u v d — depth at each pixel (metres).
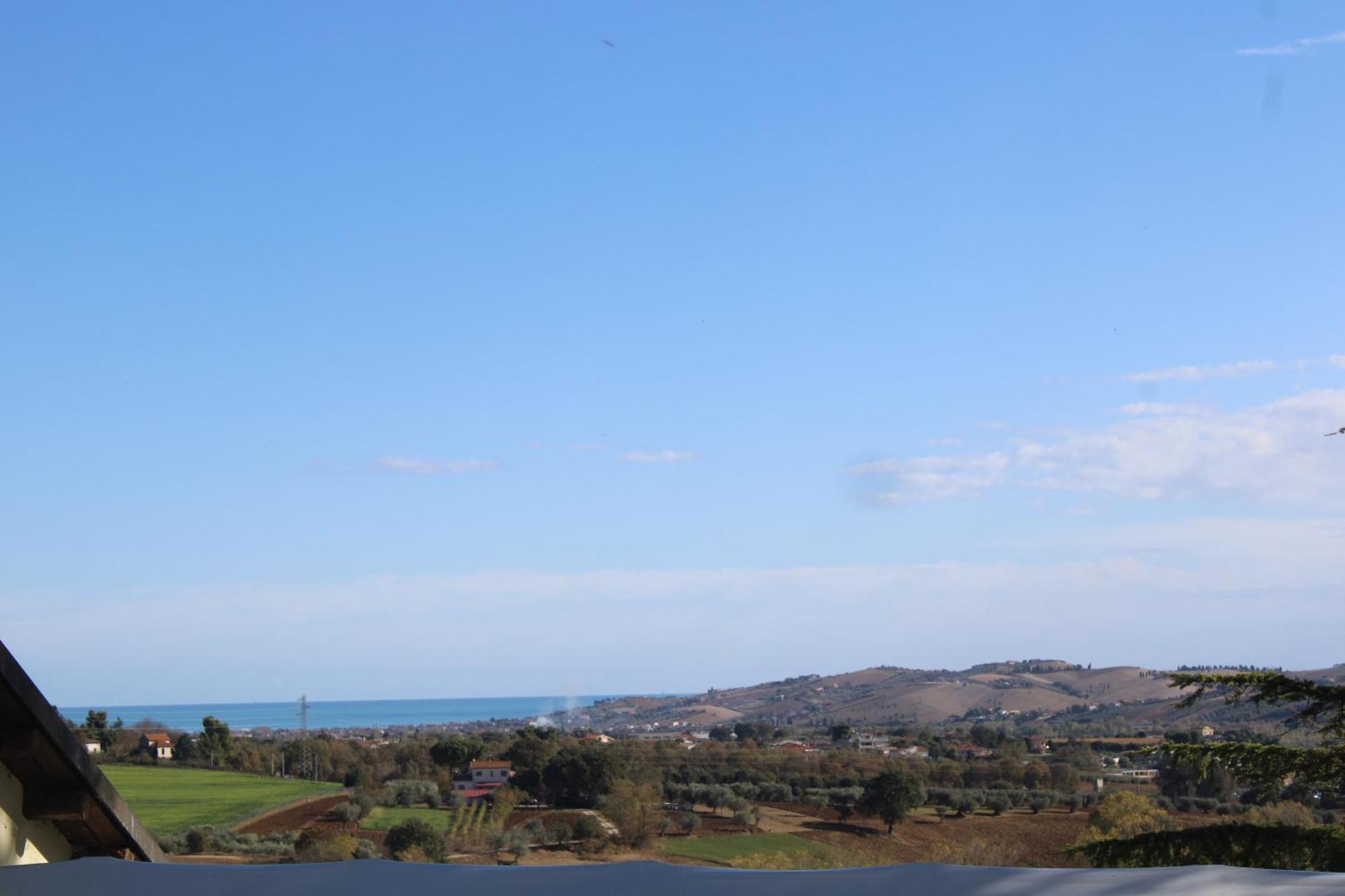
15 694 4.68
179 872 4.18
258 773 60.28
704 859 34.53
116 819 5.40
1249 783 12.86
